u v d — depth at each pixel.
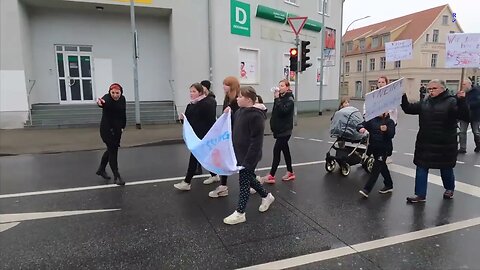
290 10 19.77
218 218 4.59
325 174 6.86
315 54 22.19
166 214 4.75
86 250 3.73
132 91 16.22
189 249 3.73
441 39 48.81
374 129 5.31
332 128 6.88
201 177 6.66
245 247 3.77
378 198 5.38
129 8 14.77
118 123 6.07
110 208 4.99
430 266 3.36
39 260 3.52
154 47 16.28
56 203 5.22
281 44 19.39
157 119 14.78
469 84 9.24
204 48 15.77
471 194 5.56
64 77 15.32
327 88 23.47
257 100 5.06
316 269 3.31
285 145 6.15
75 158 8.53
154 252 3.67
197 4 15.42
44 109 14.20
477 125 9.35
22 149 9.45
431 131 4.97
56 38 14.92
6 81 12.97
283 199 5.33
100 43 15.58
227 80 5.51
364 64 55.31
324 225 4.34
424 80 48.28
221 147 4.49
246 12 17.08
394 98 5.17
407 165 7.66
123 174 6.94
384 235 4.06
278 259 3.51
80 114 13.93
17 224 4.43
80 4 14.17
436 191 5.69
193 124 5.61
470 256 3.56
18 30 12.99
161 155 8.92
